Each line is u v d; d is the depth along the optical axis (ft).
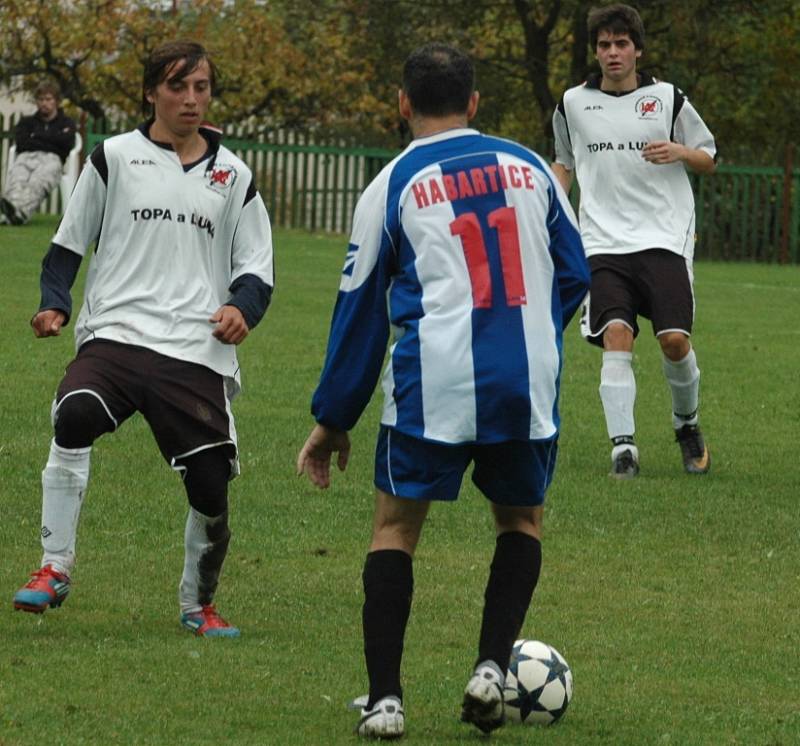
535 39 455.63
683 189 120.98
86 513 99.96
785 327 221.66
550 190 63.62
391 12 453.17
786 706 68.18
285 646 74.08
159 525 98.32
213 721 62.08
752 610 84.64
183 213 75.56
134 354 74.64
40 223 324.19
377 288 62.03
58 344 170.81
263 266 76.23
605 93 121.08
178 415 74.43
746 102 463.83
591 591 87.30
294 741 59.88
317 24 438.81
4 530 94.73
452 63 63.52
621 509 107.76
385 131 434.71
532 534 63.93
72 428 73.67
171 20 412.57
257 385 151.43
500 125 486.79
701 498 112.57
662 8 442.50
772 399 158.20
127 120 380.58
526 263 62.03
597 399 155.53
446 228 61.46
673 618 82.48
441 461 61.62
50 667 68.39
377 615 61.05
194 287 75.87
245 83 410.11
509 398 60.95
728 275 319.27
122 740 59.21
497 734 62.23
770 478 121.08
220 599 82.79
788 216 369.09
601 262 120.37
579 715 65.72
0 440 120.37
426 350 60.95
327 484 64.85
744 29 448.24
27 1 399.65
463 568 90.58
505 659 60.85
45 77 410.52
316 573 88.99
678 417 122.11
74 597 81.66
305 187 370.53
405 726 62.49
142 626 76.69
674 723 65.10
